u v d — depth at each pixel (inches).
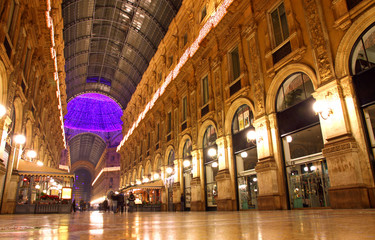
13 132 535.5
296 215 209.6
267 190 420.8
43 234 99.3
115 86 1691.7
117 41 1286.9
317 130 370.6
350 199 293.6
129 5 1045.2
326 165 351.6
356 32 327.3
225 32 614.5
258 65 490.6
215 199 606.2
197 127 695.7
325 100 344.8
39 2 578.2
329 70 348.5
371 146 304.2
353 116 317.7
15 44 458.0
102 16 1141.1
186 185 751.1
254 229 102.0
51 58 770.2
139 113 1306.6
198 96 710.5
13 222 212.2
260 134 456.4
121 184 1560.0
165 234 93.4
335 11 356.8
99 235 93.8
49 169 621.0
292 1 435.8
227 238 75.7
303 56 401.4
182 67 776.3
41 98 789.2
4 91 421.7
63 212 614.9
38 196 672.4
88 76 1624.0
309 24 391.5
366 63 319.0
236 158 546.6
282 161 421.7
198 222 170.6
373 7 309.9
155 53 1069.1
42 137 853.8
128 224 167.0
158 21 1051.9
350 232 79.4
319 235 74.9
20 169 585.6
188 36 792.3
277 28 479.2
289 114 418.3
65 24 1074.1
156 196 966.4
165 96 940.6
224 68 609.6
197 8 745.0
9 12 431.8
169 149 870.4
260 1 512.4
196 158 672.4
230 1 578.2
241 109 544.7
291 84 426.6
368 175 295.6
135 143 1330.0
